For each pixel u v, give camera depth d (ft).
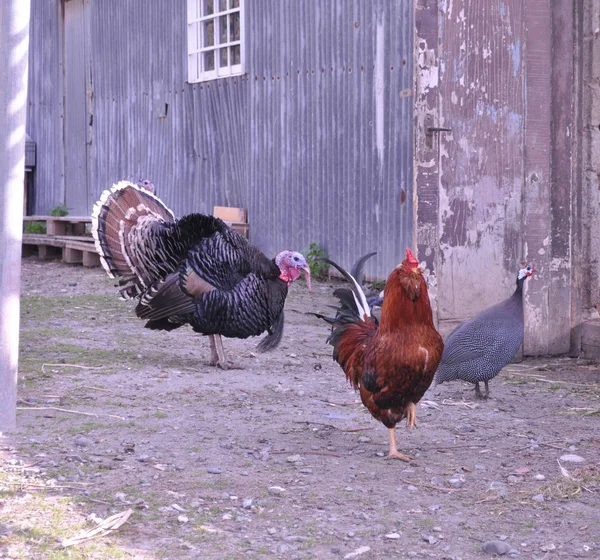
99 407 15.17
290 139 26.37
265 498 12.64
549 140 18.93
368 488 12.95
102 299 23.16
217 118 28.68
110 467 13.26
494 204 18.57
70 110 36.32
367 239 24.44
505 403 16.02
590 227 19.33
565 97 18.99
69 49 36.04
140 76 31.96
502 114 18.53
